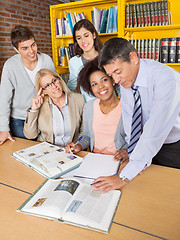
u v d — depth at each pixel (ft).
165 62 8.43
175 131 4.23
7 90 6.07
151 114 3.16
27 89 6.33
